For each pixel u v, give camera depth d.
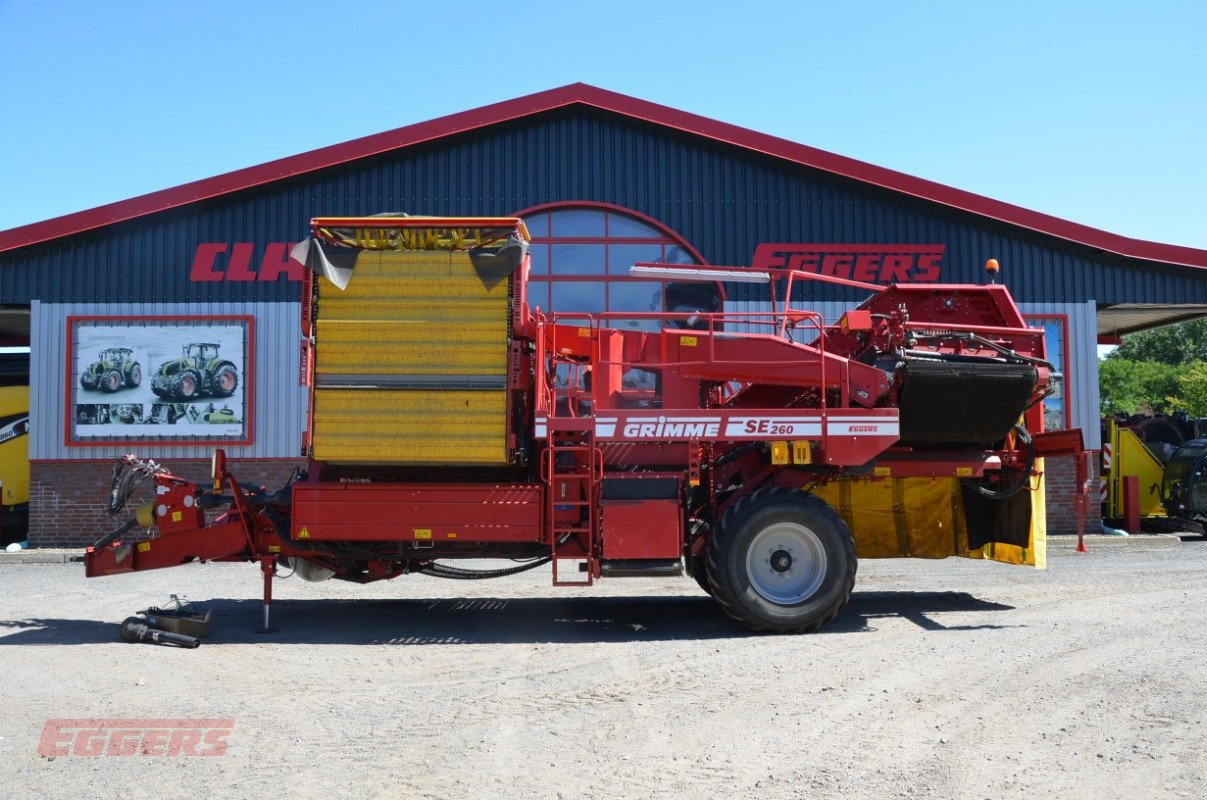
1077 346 16.95
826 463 8.44
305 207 16.70
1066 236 16.89
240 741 5.20
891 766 4.69
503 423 8.05
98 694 6.20
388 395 8.07
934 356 8.50
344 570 9.02
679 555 8.26
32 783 4.59
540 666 7.00
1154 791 4.33
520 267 8.19
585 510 8.40
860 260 16.95
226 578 12.49
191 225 16.62
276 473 16.48
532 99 16.77
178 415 16.50
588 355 9.05
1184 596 9.57
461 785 4.49
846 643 7.64
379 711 5.79
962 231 17.08
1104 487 18.61
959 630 8.07
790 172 17.09
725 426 8.33
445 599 10.38
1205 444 17.52
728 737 5.16
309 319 8.10
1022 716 5.48
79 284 16.47
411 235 8.14
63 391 16.41
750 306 16.97
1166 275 17.09
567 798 4.32
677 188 16.98
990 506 9.61
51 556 15.02
